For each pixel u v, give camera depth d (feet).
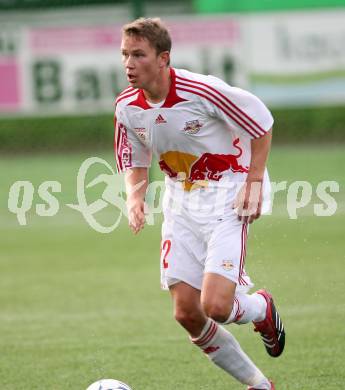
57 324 79.71
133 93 55.72
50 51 189.78
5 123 215.10
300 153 191.01
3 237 129.39
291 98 187.32
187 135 54.90
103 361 67.15
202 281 54.95
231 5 185.47
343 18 185.47
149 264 106.63
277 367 64.23
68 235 128.77
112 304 87.10
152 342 72.49
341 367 63.41
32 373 64.54
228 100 53.93
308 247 106.83
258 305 56.75
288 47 186.09
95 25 187.01
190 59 185.16
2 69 191.83
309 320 77.20
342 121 207.31
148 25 52.42
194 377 62.39
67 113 191.52
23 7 190.70
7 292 93.97
